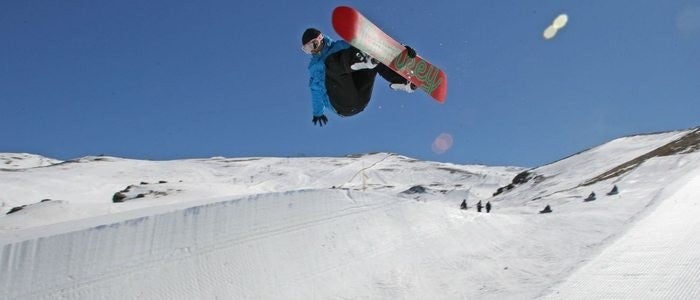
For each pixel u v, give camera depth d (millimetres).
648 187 29203
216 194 35312
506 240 12438
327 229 10008
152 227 8289
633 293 6820
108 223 8070
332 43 5344
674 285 6789
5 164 116438
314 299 8500
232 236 8812
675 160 39312
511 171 111500
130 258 7781
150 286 7590
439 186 94312
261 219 9367
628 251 9289
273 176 103250
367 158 124938
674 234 9898
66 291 7105
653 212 13852
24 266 7133
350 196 11219
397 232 10977
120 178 83438
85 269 7406
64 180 71875
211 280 8039
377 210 11258
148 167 99188
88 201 62812
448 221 12367
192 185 35375
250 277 8359
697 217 11359
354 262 9586
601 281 7691
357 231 10359
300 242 9406
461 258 10664
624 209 16469
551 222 14531
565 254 10602
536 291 8000
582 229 13359
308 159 120938
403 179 101875
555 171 69375
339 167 110062
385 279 9359
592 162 66938
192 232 8531
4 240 7562
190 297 7691
